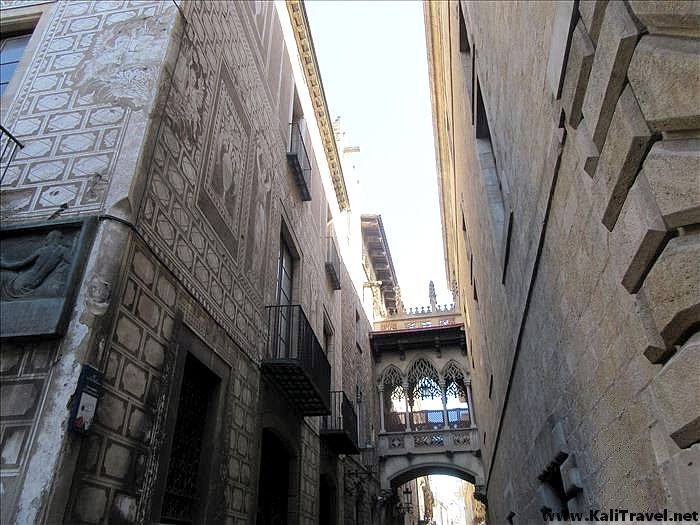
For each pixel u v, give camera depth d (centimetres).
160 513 461
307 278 1258
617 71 228
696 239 198
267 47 1061
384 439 2273
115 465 405
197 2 672
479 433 2023
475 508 5369
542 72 363
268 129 1005
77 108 531
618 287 267
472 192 989
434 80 1394
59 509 343
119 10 602
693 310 194
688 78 193
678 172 197
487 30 610
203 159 648
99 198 462
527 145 445
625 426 289
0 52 624
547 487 574
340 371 1605
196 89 640
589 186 287
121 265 436
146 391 461
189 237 588
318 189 1552
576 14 268
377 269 3531
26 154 507
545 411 532
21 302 409
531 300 521
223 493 628
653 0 204
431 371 2409
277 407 896
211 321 636
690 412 202
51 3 627
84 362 384
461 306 2270
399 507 2638
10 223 459
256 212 873
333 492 1331
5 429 369
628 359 271
